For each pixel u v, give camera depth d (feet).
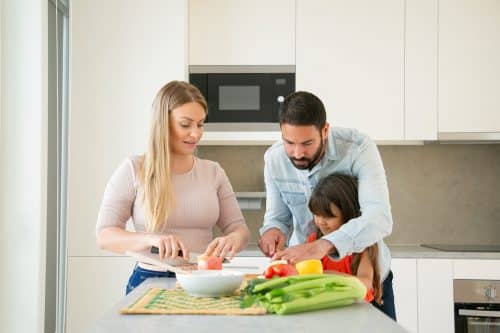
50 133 10.25
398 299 10.37
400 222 12.23
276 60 11.14
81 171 10.37
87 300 10.19
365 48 11.12
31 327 8.84
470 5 11.15
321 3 11.14
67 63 11.10
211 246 6.13
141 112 10.50
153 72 10.57
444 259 10.39
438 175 12.26
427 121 11.14
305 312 4.34
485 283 10.36
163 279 6.07
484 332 10.36
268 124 11.14
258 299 4.51
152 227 6.47
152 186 6.47
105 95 10.49
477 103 11.14
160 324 3.91
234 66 11.14
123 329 3.75
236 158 12.23
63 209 10.77
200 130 6.68
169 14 10.64
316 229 7.15
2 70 8.89
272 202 7.34
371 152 6.68
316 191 6.66
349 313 4.33
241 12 11.16
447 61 11.14
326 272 5.72
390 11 11.14
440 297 10.37
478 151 12.29
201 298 4.82
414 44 11.14
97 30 10.54
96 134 10.44
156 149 6.49
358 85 11.12
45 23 9.05
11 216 8.87
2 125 8.89
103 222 6.50
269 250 6.73
